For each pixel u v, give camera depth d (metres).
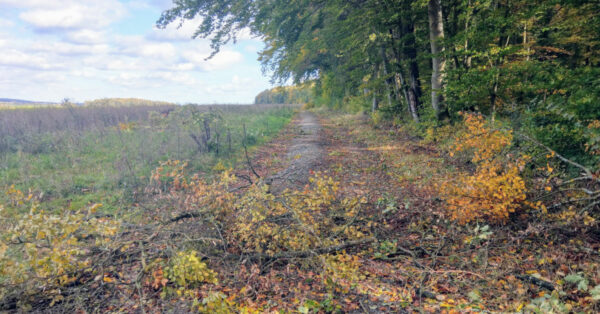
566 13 12.16
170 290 4.07
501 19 11.55
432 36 14.15
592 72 7.30
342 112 37.97
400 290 4.15
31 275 4.00
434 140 13.78
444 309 3.72
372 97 26.97
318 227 5.38
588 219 4.85
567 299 3.68
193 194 6.45
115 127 17.55
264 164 11.34
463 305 3.74
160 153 11.70
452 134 12.59
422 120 16.73
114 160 10.84
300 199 5.66
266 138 17.22
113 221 4.51
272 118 28.86
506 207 5.37
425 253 5.05
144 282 4.30
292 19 21.34
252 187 5.53
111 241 4.96
